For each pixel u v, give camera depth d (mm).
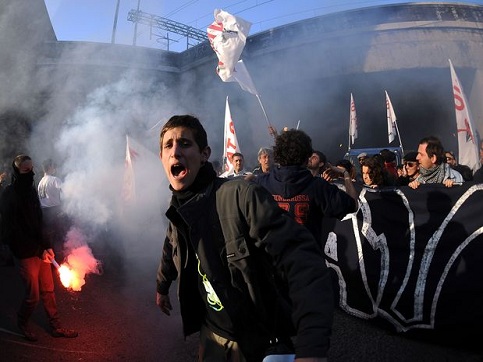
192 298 1780
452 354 3459
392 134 10758
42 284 3916
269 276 1589
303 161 3107
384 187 4098
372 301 4012
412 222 3877
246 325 1608
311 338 1321
